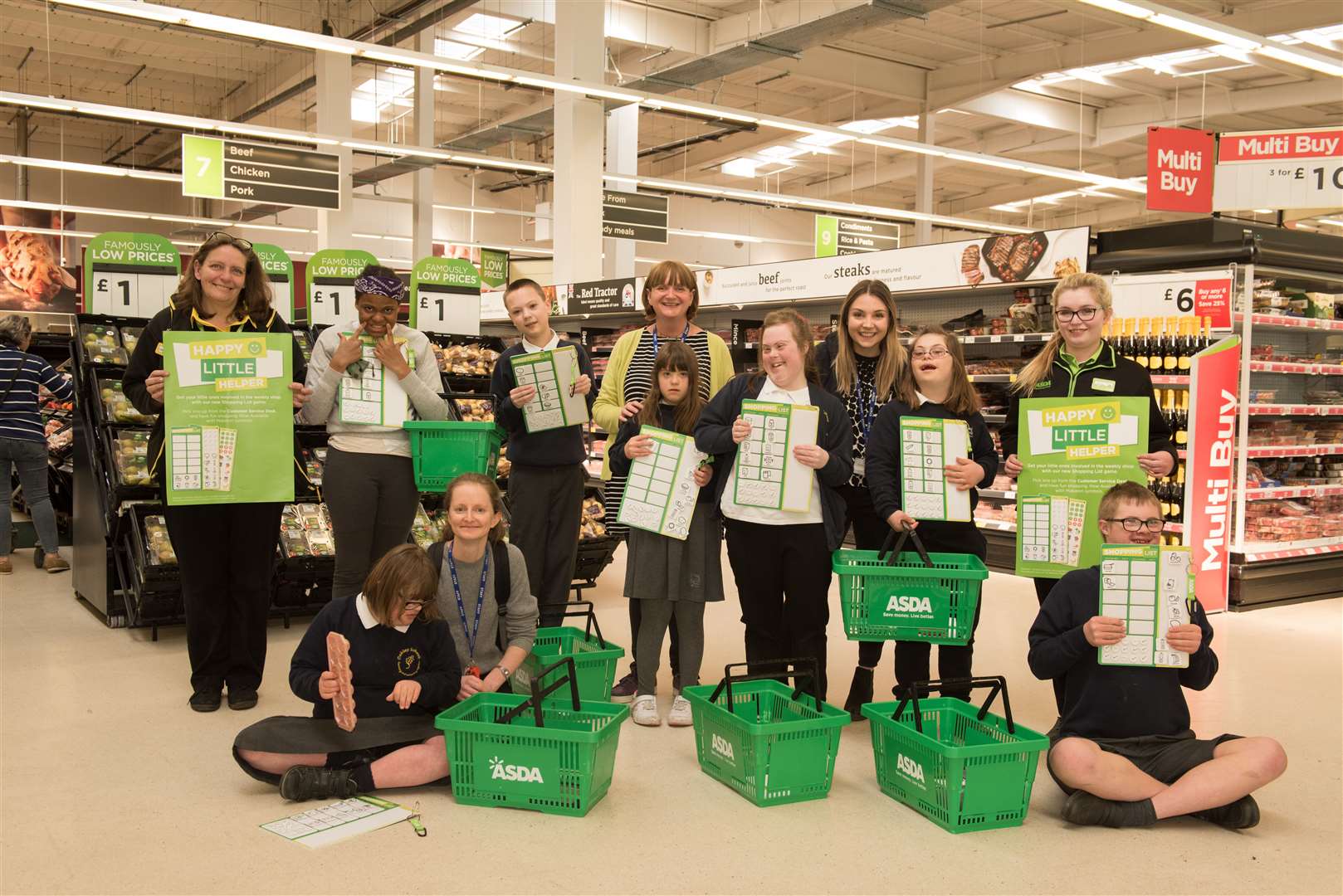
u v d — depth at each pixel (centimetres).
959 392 341
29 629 501
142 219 2452
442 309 717
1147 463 320
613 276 1498
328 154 1245
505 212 1938
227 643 379
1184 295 621
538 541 400
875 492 335
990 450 353
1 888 231
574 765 274
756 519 335
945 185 2358
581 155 1186
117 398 521
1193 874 248
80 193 2377
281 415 361
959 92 1582
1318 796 301
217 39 1664
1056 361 344
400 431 375
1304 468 706
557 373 377
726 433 341
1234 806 273
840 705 391
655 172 2369
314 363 376
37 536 766
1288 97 1520
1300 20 1180
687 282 389
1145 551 272
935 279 806
